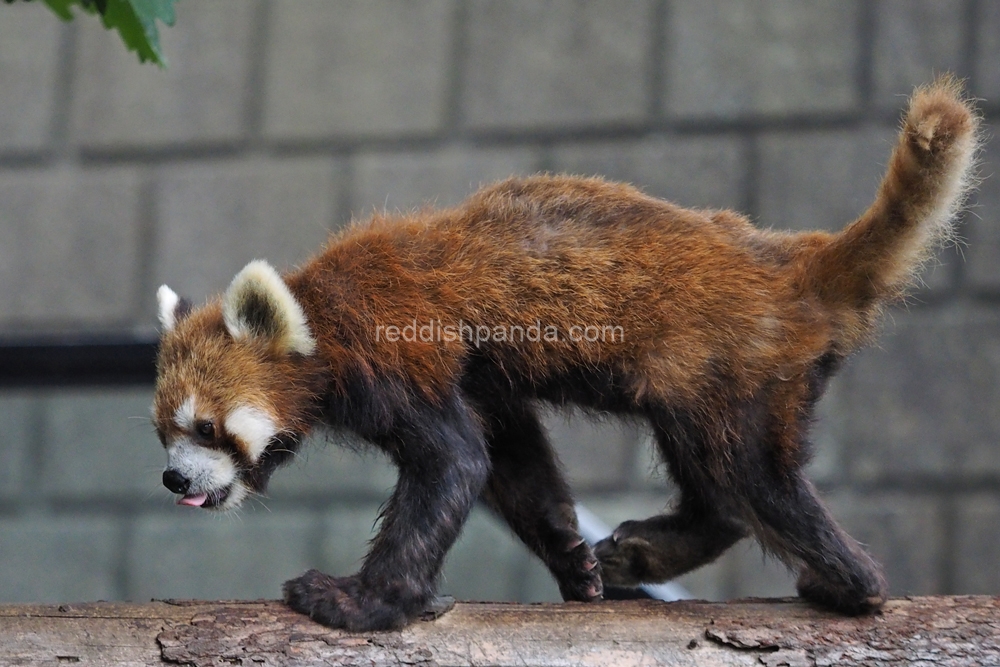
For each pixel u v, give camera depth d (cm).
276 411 800
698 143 1661
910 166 753
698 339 768
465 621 735
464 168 1705
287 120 1753
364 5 1755
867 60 1634
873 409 1592
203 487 794
